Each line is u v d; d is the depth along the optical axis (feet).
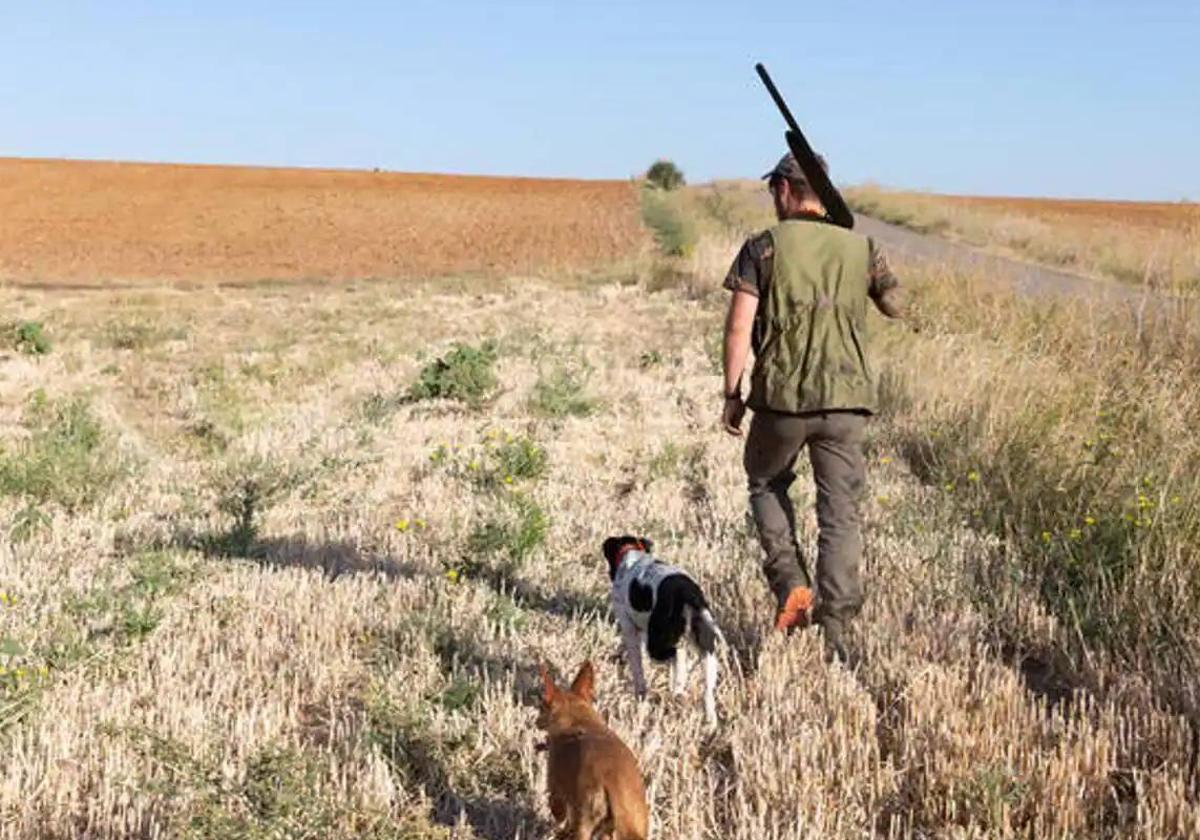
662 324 61.87
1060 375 34.58
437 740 15.79
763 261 17.54
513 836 14.01
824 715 16.55
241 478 30.78
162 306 73.46
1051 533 24.34
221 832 13.15
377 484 30.42
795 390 17.38
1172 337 38.86
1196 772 14.89
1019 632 20.02
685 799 14.29
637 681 17.40
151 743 15.37
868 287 17.85
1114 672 17.79
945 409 34.12
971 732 15.66
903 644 18.90
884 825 14.28
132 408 42.11
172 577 22.75
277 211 171.63
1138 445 28.22
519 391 42.60
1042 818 13.85
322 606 21.17
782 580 18.19
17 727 16.01
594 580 23.06
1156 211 209.15
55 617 20.79
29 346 53.67
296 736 16.08
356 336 58.75
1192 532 21.63
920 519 25.52
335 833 13.62
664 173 243.40
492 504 28.12
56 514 28.22
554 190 233.55
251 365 49.88
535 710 16.92
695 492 29.91
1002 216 136.05
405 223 157.58
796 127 17.53
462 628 20.06
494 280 88.69
